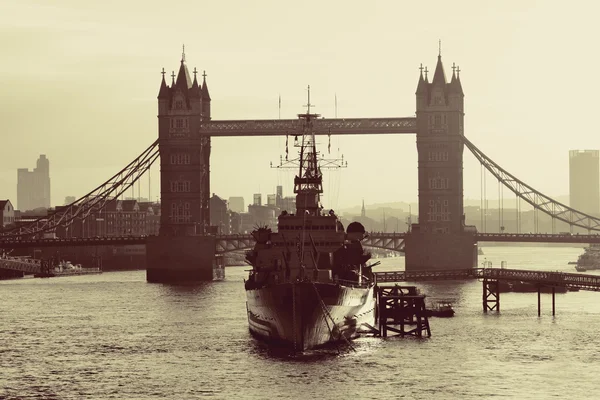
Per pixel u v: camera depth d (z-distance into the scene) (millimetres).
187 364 142750
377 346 153375
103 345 162500
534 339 160250
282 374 133500
